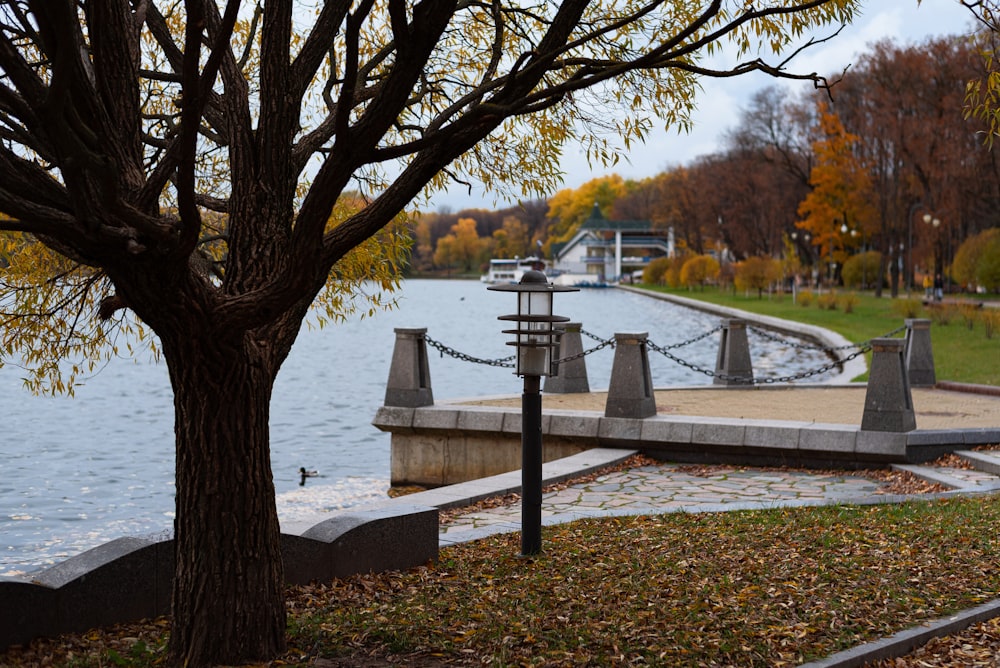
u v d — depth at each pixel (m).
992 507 9.97
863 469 13.53
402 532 8.02
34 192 4.96
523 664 5.77
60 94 4.07
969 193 58.91
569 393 18.56
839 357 33.91
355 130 5.06
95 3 4.77
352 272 9.58
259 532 5.97
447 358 42.06
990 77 7.73
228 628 5.86
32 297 8.57
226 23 4.45
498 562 8.36
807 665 5.80
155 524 14.38
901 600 7.02
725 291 102.00
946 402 17.52
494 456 15.56
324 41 6.41
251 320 5.47
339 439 21.94
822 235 76.38
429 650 6.02
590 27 7.27
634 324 60.09
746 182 93.00
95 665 5.71
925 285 71.50
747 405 17.17
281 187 6.22
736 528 9.42
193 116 4.49
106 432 23.48
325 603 6.96
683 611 6.75
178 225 5.00
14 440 22.11
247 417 5.91
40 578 6.25
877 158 67.69
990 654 6.24
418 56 4.93
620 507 11.45
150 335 9.38
